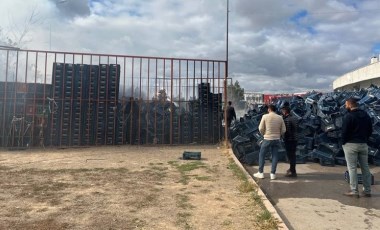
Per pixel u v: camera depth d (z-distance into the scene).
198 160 10.91
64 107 13.89
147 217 5.52
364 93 14.43
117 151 12.76
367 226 5.35
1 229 4.90
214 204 6.25
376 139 10.55
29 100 13.55
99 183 7.68
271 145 8.66
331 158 10.31
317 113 11.86
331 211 6.10
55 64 13.87
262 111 14.19
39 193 6.78
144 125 14.72
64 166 9.64
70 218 5.40
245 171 9.17
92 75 14.19
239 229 5.05
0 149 12.90
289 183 8.21
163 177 8.41
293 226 5.37
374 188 7.70
